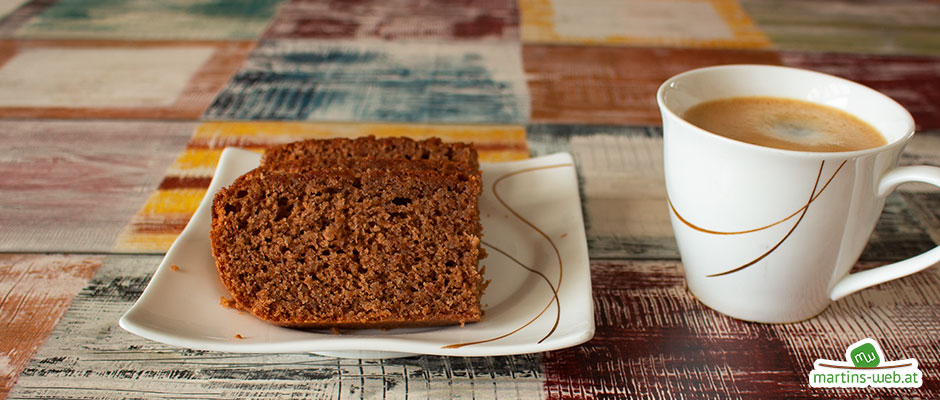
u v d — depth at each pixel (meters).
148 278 0.45
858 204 0.39
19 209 0.49
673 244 0.48
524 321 0.40
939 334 0.42
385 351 0.39
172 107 0.61
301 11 0.81
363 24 0.77
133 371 0.39
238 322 0.40
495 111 0.61
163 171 0.53
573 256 0.43
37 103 0.61
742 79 0.45
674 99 0.43
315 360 0.40
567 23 0.79
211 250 0.43
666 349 0.41
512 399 0.39
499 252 0.45
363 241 0.41
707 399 0.39
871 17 0.82
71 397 0.38
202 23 0.77
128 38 0.73
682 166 0.41
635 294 0.44
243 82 0.64
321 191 0.42
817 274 0.41
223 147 0.56
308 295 0.41
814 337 0.42
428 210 0.41
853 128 0.42
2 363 0.39
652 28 0.78
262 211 0.41
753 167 0.38
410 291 0.41
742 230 0.40
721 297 0.42
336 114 0.60
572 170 0.50
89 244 0.47
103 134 0.57
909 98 0.63
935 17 0.83
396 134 0.57
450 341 0.39
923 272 0.46
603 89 0.64
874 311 0.43
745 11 0.83
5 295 0.43
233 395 0.38
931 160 0.55
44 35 0.73
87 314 0.42
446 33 0.75
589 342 0.41
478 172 0.46
